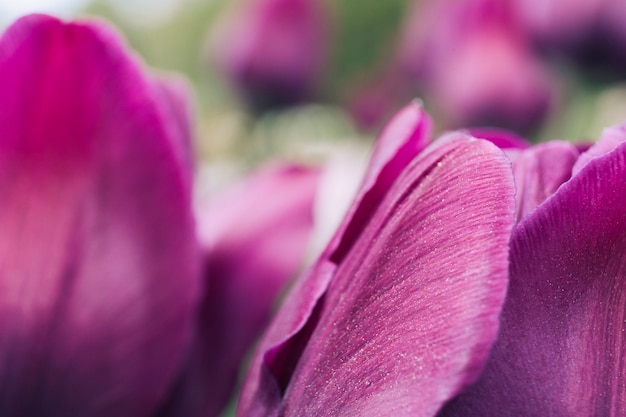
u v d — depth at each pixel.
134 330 0.30
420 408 0.23
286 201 0.37
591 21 0.69
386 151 0.26
